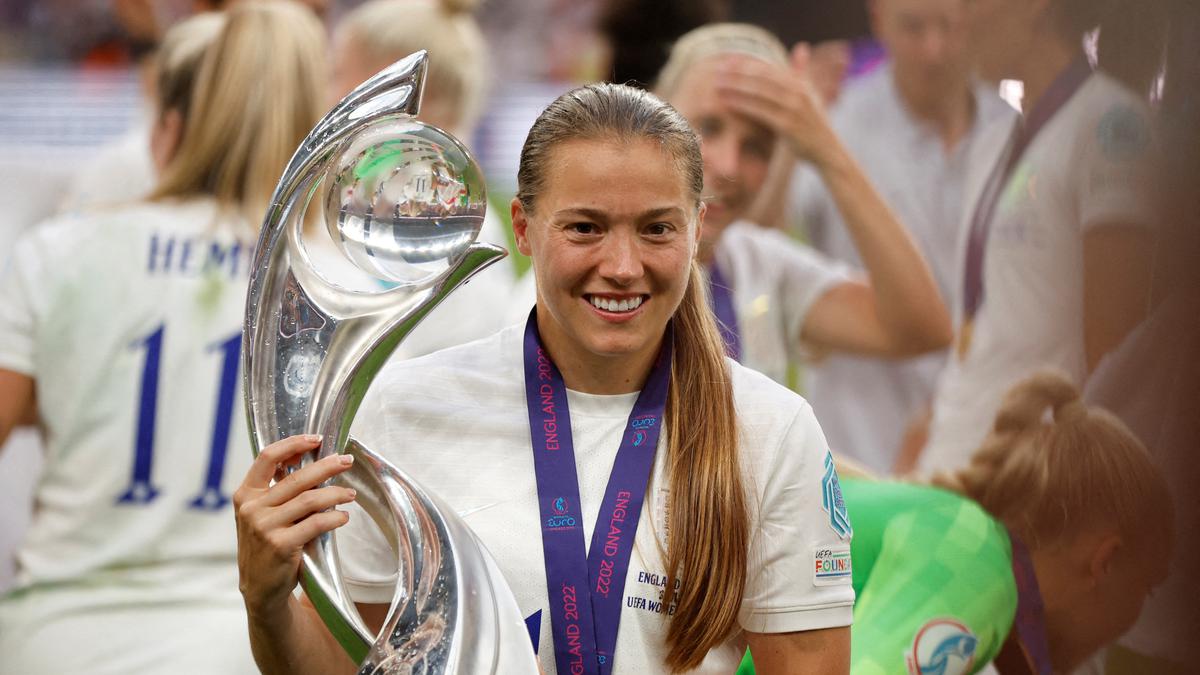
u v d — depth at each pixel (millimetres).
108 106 14523
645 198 3783
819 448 4227
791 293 9656
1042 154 8117
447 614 3605
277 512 3695
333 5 12164
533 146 3982
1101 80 7930
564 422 4277
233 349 6980
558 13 14945
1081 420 7473
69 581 6832
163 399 6918
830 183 9086
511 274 9531
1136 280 7773
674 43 9547
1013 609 6688
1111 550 7391
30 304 6934
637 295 3875
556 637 4066
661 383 4312
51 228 7102
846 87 11328
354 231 3887
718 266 9352
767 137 9125
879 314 9398
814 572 4137
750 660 5695
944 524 6699
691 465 4121
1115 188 7805
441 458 4250
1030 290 8109
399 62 3898
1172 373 7590
